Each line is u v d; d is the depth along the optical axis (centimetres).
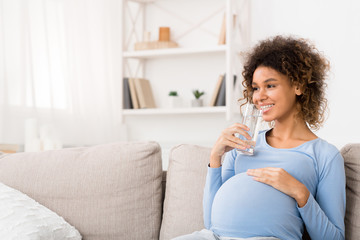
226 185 140
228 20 321
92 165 166
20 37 299
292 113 143
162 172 175
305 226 135
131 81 360
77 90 335
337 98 319
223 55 357
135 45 365
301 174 133
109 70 369
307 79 140
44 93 313
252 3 343
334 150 137
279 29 336
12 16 296
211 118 364
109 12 368
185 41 370
